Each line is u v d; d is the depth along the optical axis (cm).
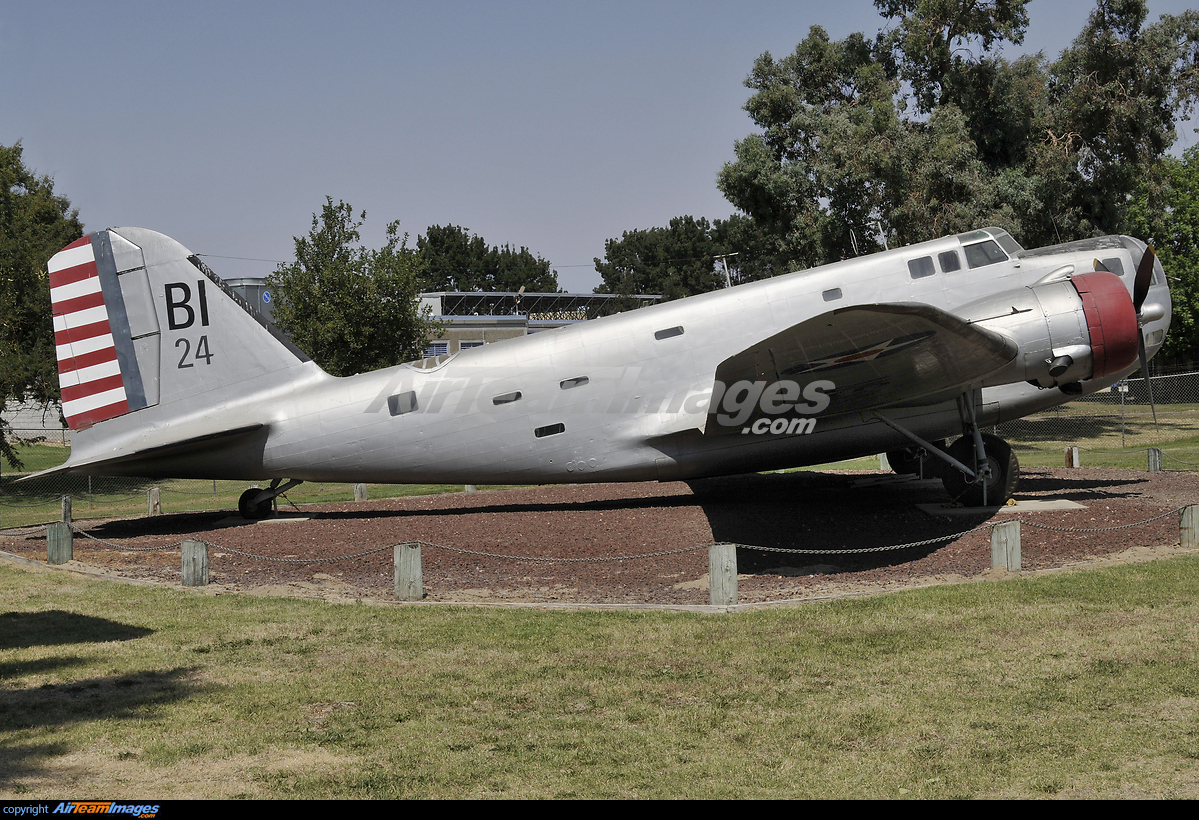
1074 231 3150
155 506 1756
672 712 612
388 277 2723
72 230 3559
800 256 3316
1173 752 521
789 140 3278
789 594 935
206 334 1378
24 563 1223
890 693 634
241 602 962
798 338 1029
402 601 961
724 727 583
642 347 1321
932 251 1330
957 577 971
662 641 777
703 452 1329
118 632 841
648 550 1138
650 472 1345
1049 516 1222
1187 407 4059
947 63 3244
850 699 626
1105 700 604
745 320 1317
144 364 1374
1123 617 790
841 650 734
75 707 636
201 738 577
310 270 2727
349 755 548
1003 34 3166
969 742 546
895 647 736
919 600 875
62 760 541
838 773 509
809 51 3331
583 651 756
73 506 2219
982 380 1227
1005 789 482
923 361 1138
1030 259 1342
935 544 1106
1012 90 3155
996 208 2983
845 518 1262
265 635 824
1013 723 572
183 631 843
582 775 514
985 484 1284
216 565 1164
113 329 1371
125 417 1373
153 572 1138
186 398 1377
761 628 805
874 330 1016
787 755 537
